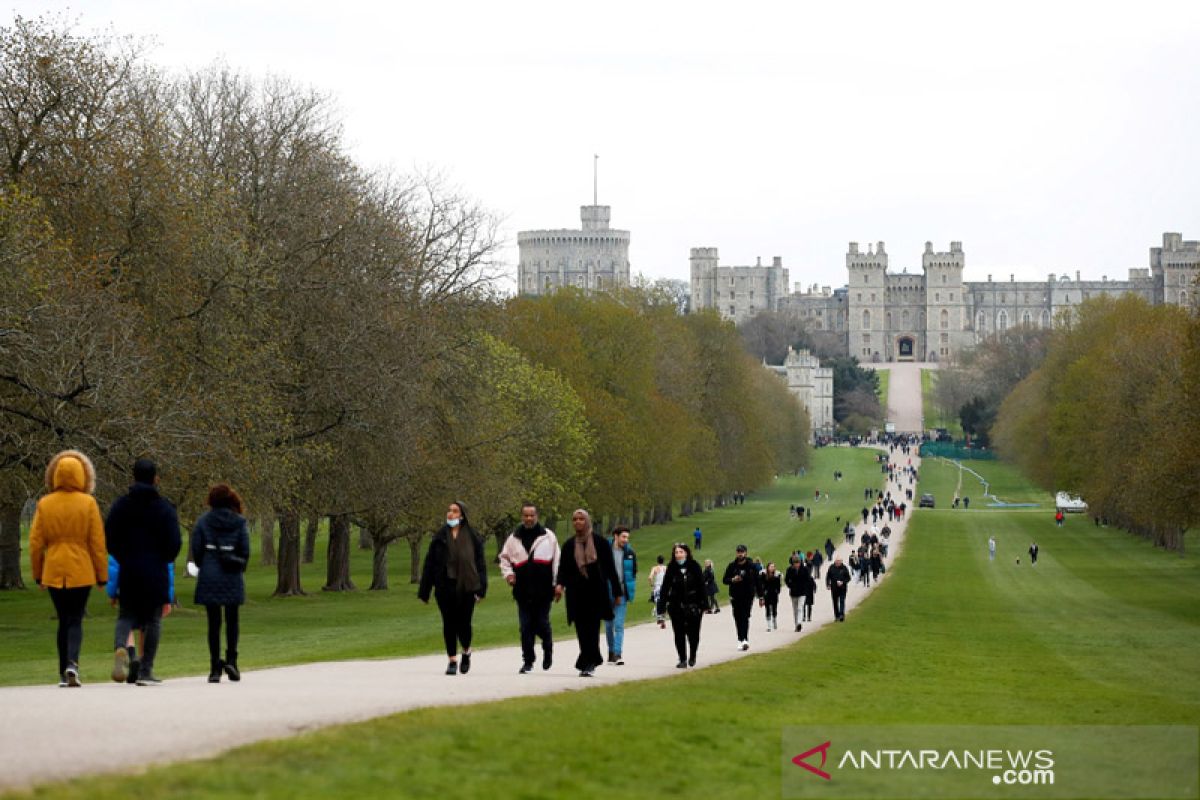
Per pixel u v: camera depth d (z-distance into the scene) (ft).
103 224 321.52
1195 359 463.42
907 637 323.57
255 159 396.78
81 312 291.38
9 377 285.84
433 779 100.53
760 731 136.67
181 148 354.33
